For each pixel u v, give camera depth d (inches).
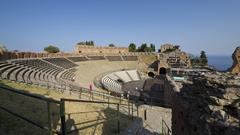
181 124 398.9
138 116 799.1
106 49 4247.0
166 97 1299.2
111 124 564.1
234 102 262.7
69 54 2962.6
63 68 2194.9
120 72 3011.8
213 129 251.3
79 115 594.9
